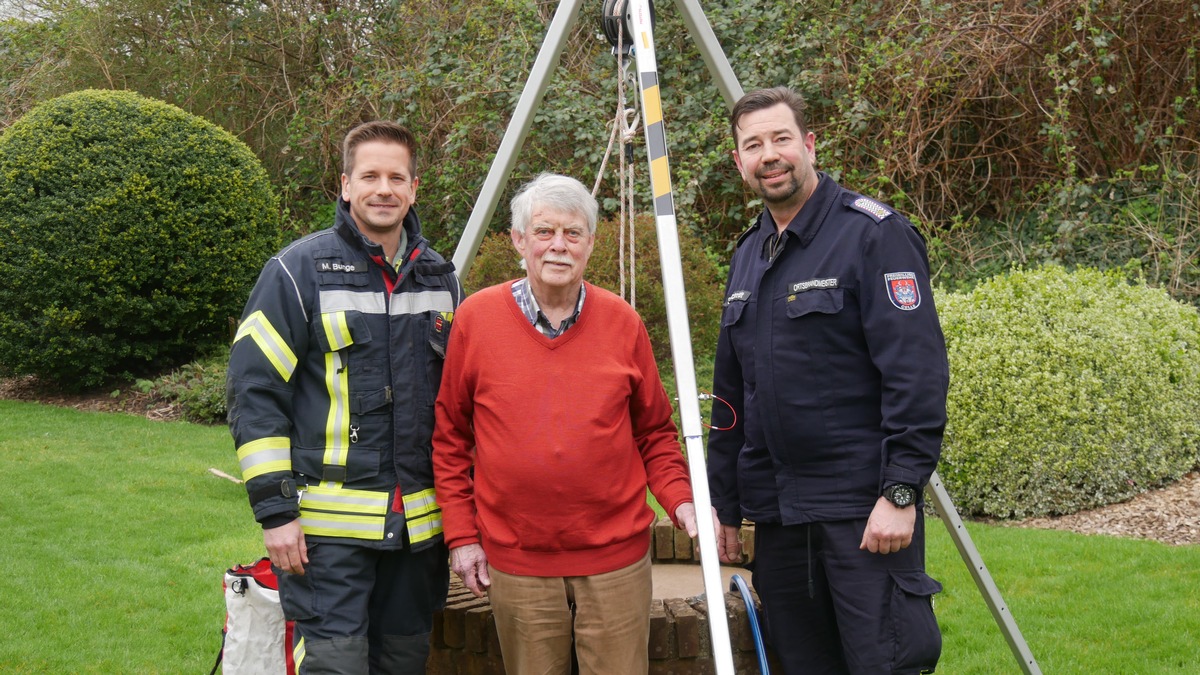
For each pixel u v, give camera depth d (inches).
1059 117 299.0
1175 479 204.7
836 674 93.4
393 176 87.4
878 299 85.7
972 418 194.7
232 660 91.7
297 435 86.4
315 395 86.4
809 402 88.7
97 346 297.1
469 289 231.9
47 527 188.5
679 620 102.0
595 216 85.7
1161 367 202.7
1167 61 294.7
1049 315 200.2
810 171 90.9
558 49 107.9
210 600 156.4
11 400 306.0
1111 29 289.4
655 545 135.3
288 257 86.3
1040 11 286.4
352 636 83.3
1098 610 143.7
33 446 248.5
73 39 404.5
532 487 82.3
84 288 285.1
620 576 84.0
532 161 341.4
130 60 410.6
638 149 310.5
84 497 208.5
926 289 86.4
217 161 301.7
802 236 90.2
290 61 406.6
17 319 291.3
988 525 190.4
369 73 377.1
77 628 144.4
